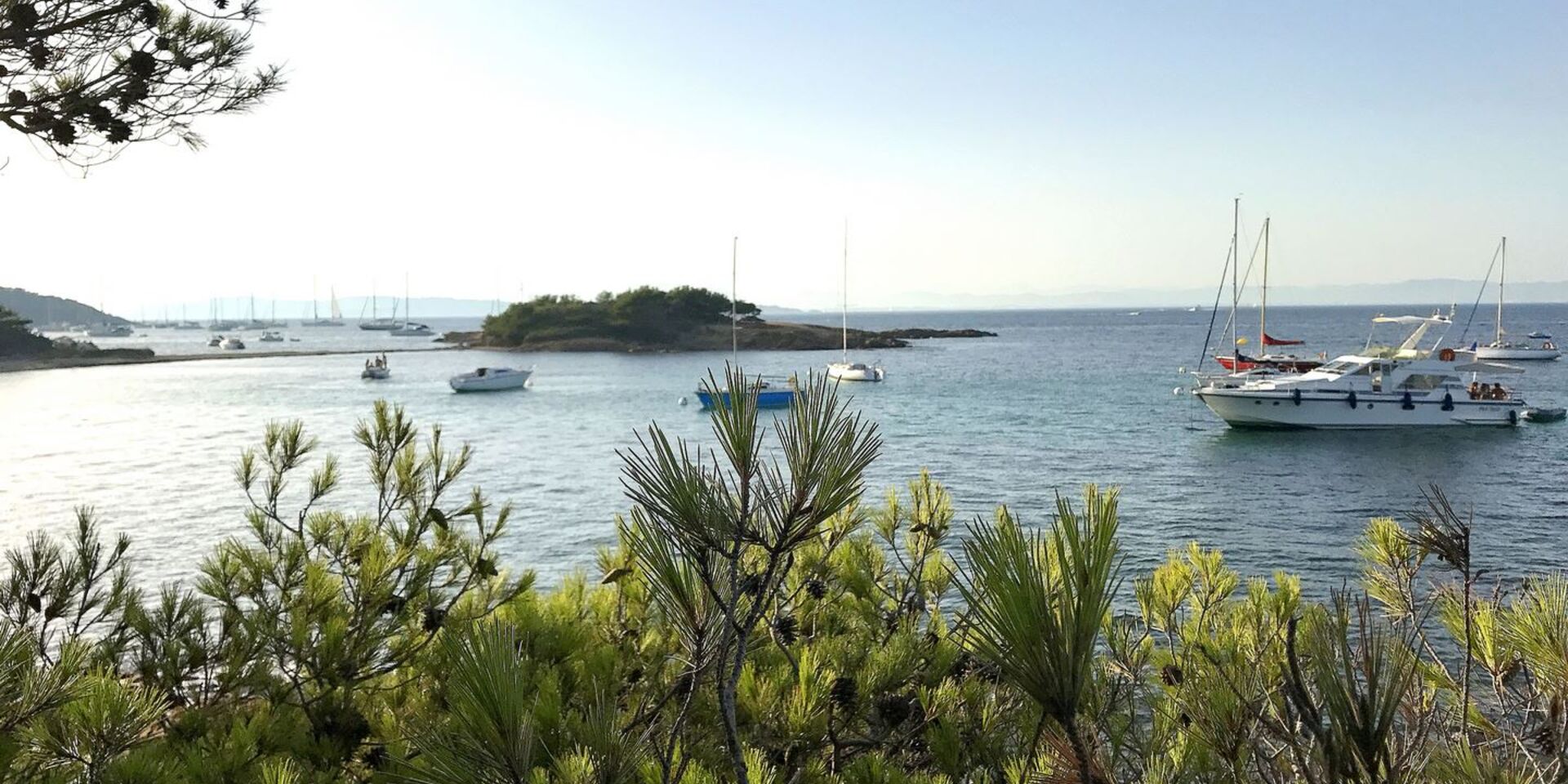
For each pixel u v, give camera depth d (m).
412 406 64.38
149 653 3.56
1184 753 2.18
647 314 139.88
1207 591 3.72
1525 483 31.27
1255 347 123.25
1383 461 36.38
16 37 3.50
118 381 87.50
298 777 2.97
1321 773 1.42
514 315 144.75
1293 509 27.83
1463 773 1.73
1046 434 45.12
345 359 126.44
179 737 3.30
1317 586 18.58
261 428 50.25
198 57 3.93
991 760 2.81
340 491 27.14
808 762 2.90
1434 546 2.39
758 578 1.74
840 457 1.65
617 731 1.93
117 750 2.47
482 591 4.53
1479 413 43.66
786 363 107.38
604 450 41.91
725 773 2.70
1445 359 45.12
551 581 19.58
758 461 1.66
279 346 172.25
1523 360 91.25
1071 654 1.18
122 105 3.87
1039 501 28.00
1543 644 1.94
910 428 47.81
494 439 46.16
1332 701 1.35
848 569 4.13
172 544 23.02
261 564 4.12
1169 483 32.25
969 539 1.27
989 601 1.22
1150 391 66.56
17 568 3.38
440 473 4.68
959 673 3.33
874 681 3.19
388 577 4.18
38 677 2.28
